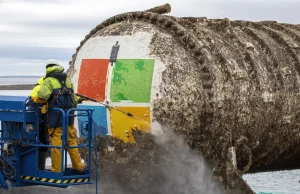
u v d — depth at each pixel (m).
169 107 8.12
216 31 9.26
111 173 8.85
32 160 8.38
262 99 9.00
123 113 8.43
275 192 14.25
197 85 8.17
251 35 9.68
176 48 8.28
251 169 10.69
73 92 8.42
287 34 10.48
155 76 8.19
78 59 9.23
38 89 8.21
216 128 8.20
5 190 9.12
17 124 8.56
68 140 8.28
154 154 8.34
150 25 8.60
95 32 9.38
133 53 8.47
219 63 8.45
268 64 9.31
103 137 8.74
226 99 8.34
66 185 7.97
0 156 8.63
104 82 8.67
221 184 8.41
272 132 9.42
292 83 9.54
